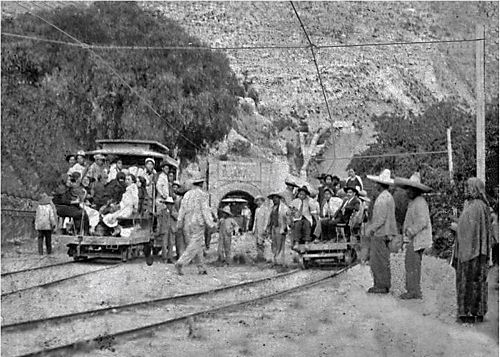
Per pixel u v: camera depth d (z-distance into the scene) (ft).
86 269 57.52
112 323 35.40
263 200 72.43
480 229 36.60
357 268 60.13
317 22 311.06
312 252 62.23
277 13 310.86
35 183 98.17
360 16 298.56
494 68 137.08
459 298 36.86
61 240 61.72
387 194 48.03
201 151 151.23
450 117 136.36
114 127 132.26
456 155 93.30
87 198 65.51
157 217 68.13
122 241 61.41
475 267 36.47
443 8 270.46
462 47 249.14
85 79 129.80
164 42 142.51
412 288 44.57
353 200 63.67
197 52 146.10
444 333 34.24
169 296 45.50
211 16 300.81
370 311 39.88
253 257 72.90
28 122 113.80
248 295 46.11
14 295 42.45
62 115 124.67
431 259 68.23
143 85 137.90
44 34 128.98
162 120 137.08
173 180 77.56
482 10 185.26
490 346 32.17
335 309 40.45
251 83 289.33
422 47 283.38
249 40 302.04
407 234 44.78
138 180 66.49
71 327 34.04
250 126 227.40
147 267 59.82
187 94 142.61
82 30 133.49
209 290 47.29
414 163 126.00
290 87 284.82
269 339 33.12
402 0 303.89
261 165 179.42
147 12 149.59
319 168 225.15
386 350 31.42
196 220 57.41
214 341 32.22
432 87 268.21
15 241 80.02
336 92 285.23
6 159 97.86
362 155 145.48
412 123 142.72
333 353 30.86
